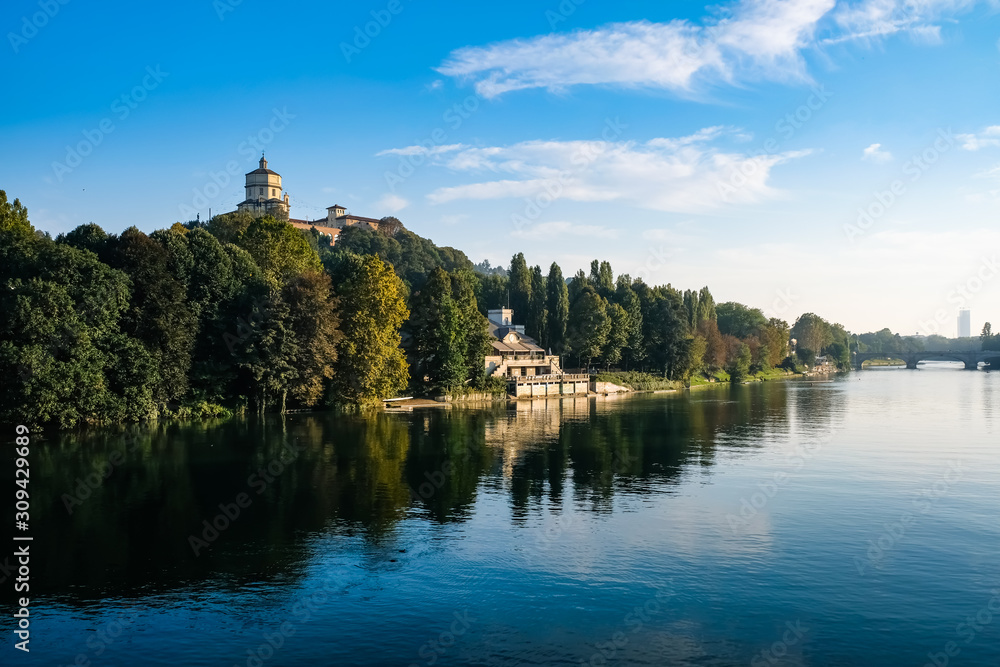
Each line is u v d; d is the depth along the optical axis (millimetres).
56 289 63250
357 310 96875
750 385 181625
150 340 74375
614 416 95062
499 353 143625
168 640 24156
